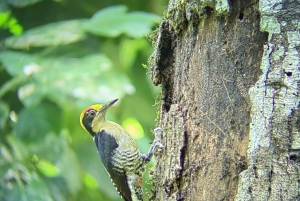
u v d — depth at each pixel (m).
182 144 9.28
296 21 8.04
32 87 13.84
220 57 8.94
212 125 8.89
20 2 15.73
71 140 16.34
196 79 9.30
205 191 8.80
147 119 17.61
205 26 9.24
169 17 10.02
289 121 7.87
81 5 17.58
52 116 15.06
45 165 16.02
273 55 8.08
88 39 16.64
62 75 13.91
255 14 8.63
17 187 14.19
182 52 9.77
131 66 17.86
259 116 8.06
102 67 14.14
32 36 14.80
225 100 8.80
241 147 8.51
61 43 14.82
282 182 7.79
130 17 14.65
